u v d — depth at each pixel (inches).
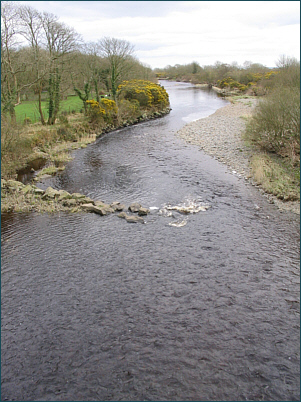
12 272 511.2
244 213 694.5
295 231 619.2
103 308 433.1
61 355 366.0
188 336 386.6
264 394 320.5
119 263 529.0
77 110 1919.3
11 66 1261.1
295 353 364.2
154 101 2212.1
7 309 434.6
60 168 1039.6
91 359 360.2
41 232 634.8
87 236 616.4
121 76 2015.3
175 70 6259.8
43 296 458.0
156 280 485.7
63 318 418.0
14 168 1010.1
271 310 425.4
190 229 630.5
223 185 855.7
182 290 463.2
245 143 1224.8
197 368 347.6
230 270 506.0
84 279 492.1
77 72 1875.0
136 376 339.9
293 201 746.2
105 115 1660.9
